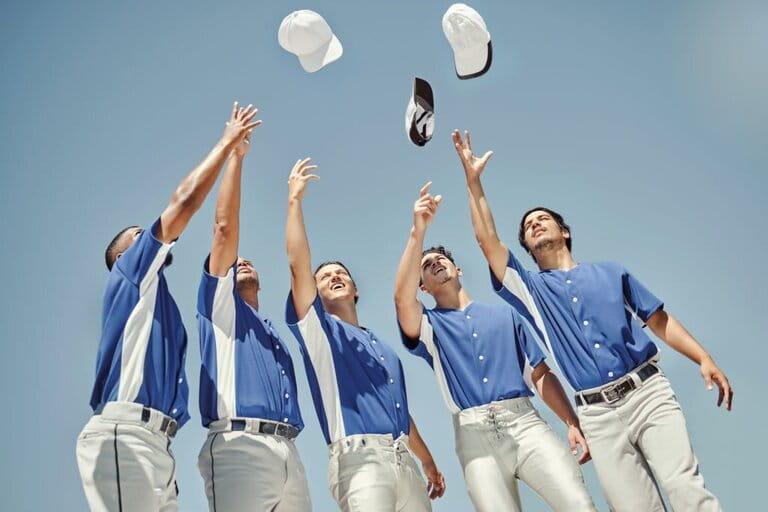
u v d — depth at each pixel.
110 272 2.88
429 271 3.72
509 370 3.44
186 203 2.87
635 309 3.44
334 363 3.35
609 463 3.22
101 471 2.56
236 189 3.23
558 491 3.18
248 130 3.03
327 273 3.73
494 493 3.24
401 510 3.22
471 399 3.42
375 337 3.56
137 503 2.56
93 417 2.67
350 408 3.27
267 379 3.10
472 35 3.76
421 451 3.71
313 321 3.34
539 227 3.68
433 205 3.54
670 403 3.20
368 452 3.18
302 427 3.18
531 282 3.51
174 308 2.95
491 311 3.61
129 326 2.77
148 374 2.73
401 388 3.47
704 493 3.01
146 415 2.68
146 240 2.86
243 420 2.97
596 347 3.31
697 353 3.31
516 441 3.30
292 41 3.80
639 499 3.16
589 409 3.29
